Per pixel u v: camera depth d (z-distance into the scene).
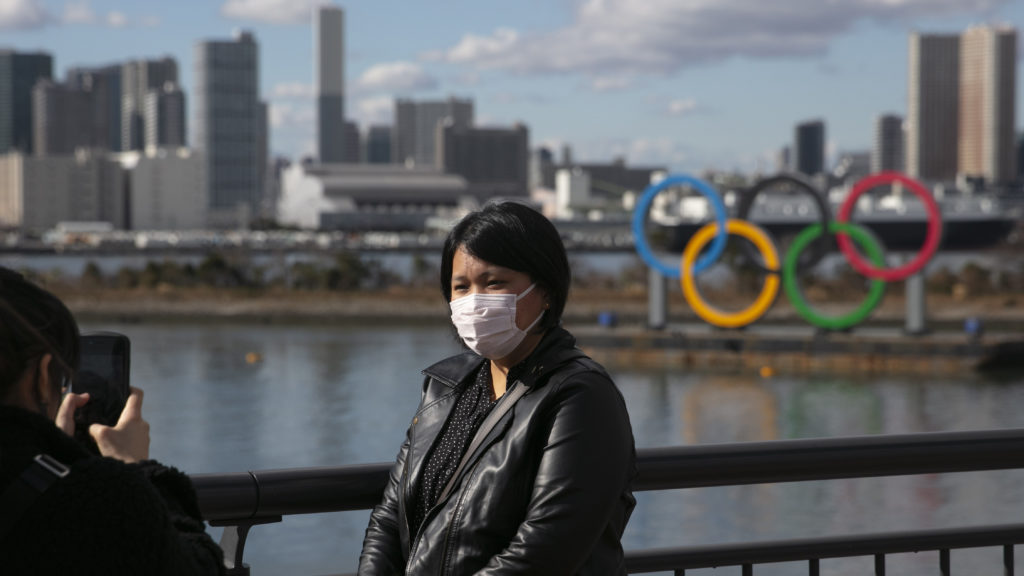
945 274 67.19
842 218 40.91
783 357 41.09
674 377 38.59
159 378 38.22
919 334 41.25
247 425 27.92
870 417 29.22
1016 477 19.19
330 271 72.44
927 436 2.88
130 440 1.84
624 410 2.29
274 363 42.97
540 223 2.40
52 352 1.67
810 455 2.77
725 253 65.44
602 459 2.19
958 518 16.42
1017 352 39.59
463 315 2.34
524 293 2.36
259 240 180.62
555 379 2.26
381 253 159.00
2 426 1.62
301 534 15.51
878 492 18.23
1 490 1.59
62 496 1.59
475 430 2.33
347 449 24.83
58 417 1.81
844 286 64.94
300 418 29.11
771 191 163.50
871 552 3.00
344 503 2.58
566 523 2.13
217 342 51.88
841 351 40.44
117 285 74.00
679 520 16.73
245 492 2.46
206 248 141.50
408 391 34.56
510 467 2.21
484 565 2.21
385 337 54.53
